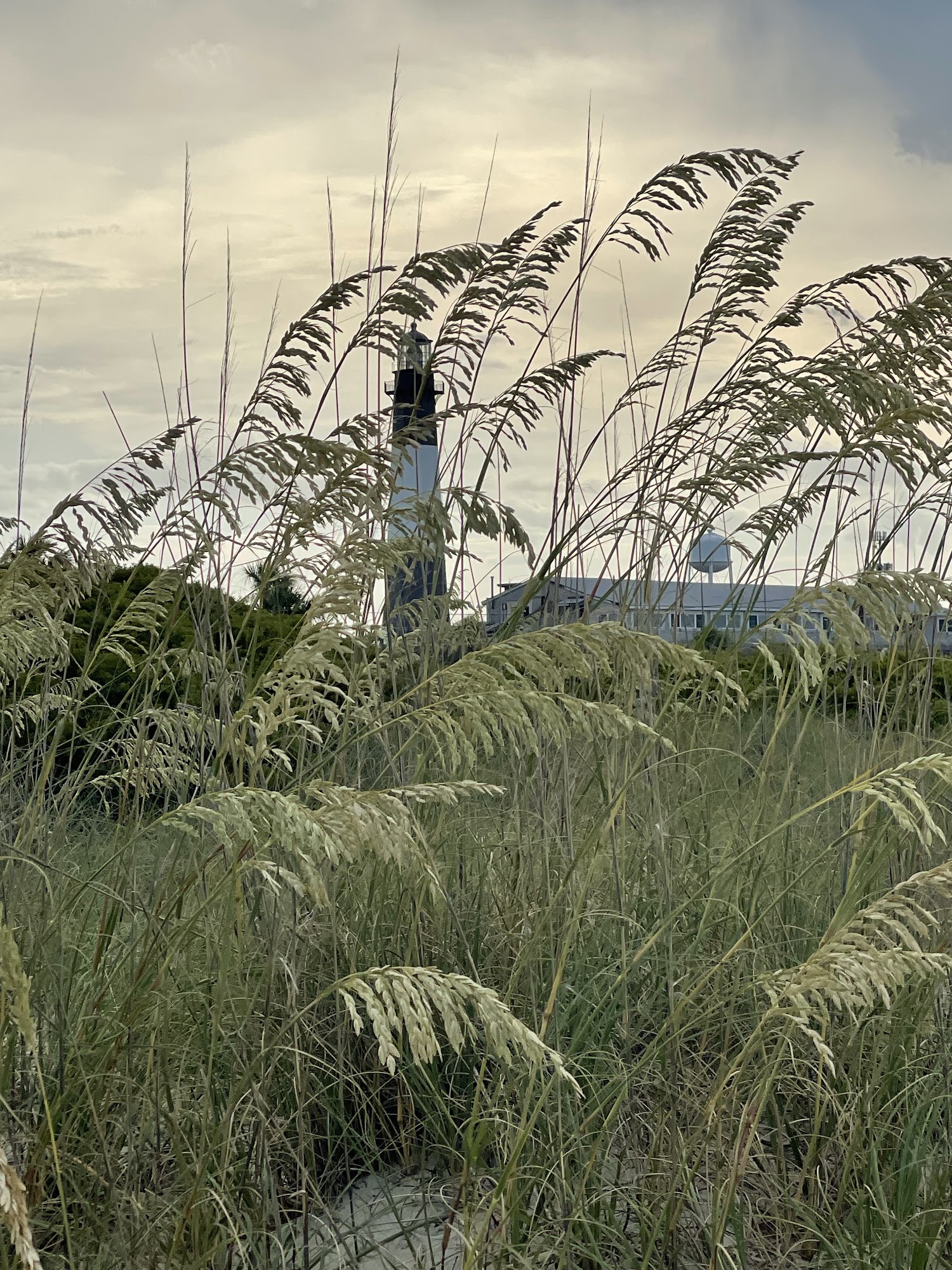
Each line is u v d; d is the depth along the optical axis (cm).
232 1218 252
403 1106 329
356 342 368
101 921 312
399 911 348
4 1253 199
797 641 269
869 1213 271
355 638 290
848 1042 320
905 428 328
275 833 204
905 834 325
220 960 273
